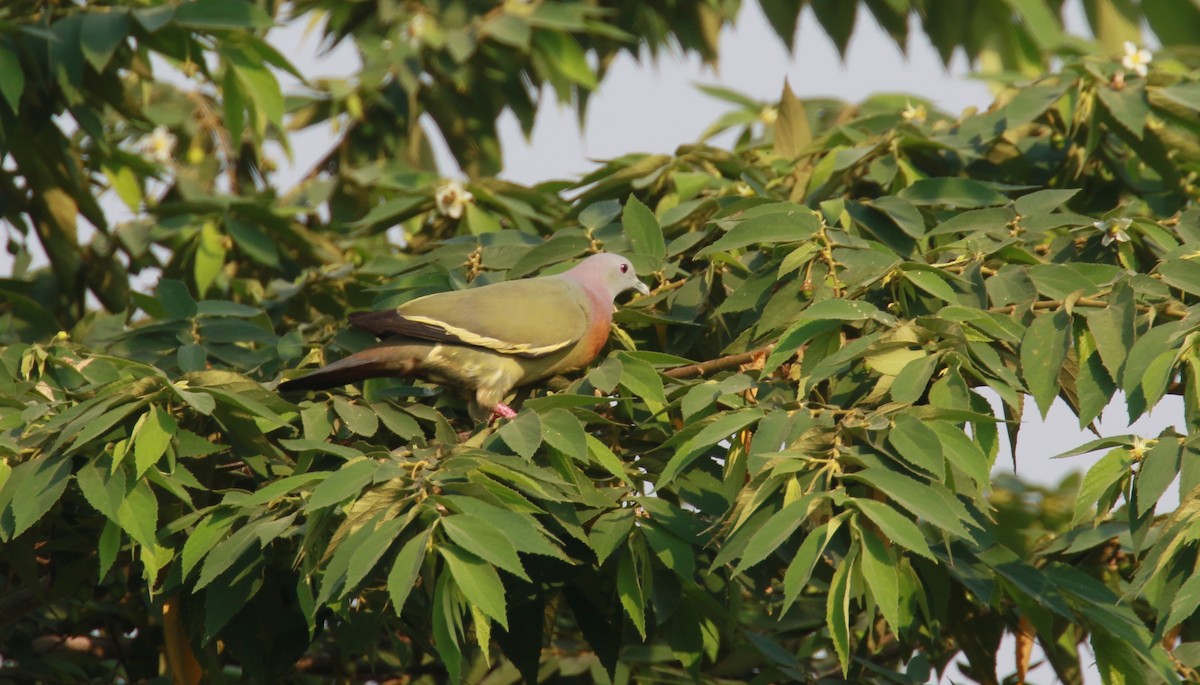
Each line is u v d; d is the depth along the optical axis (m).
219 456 8.86
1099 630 8.15
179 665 8.45
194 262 13.23
